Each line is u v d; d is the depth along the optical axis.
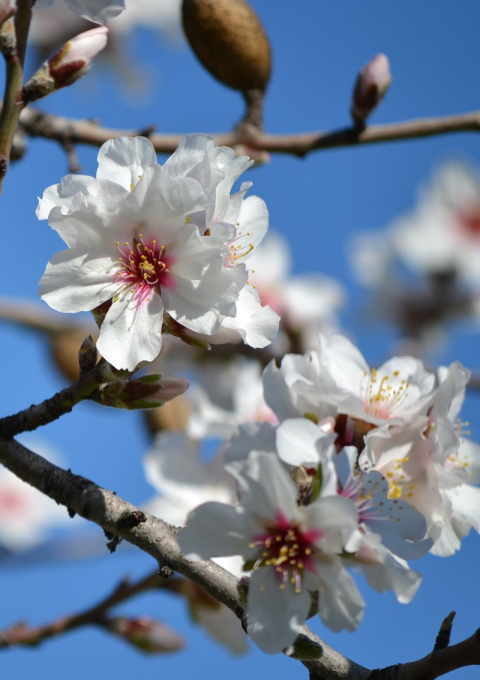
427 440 0.60
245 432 0.58
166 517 0.71
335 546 0.57
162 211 0.59
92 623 0.69
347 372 0.62
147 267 0.59
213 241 0.58
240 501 0.58
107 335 0.59
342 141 0.71
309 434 0.58
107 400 0.60
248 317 0.59
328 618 0.57
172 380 0.60
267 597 0.57
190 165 0.59
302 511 0.57
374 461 0.59
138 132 0.71
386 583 0.58
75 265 0.59
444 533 0.60
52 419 0.60
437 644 0.58
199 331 0.58
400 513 0.58
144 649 0.69
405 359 0.63
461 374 0.60
